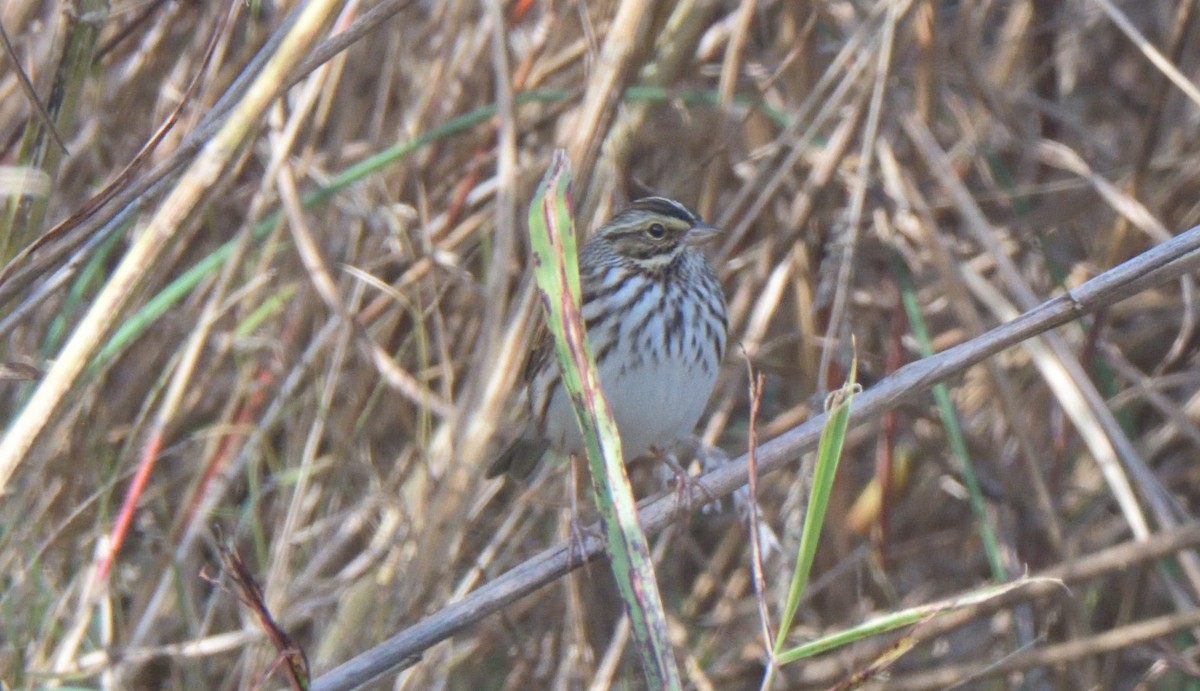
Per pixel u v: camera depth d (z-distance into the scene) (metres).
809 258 12.38
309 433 11.73
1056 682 12.33
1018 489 12.98
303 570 11.71
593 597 12.52
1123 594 12.96
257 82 7.13
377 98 13.15
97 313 7.08
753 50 13.16
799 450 7.79
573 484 9.51
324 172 12.43
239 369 11.87
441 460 11.20
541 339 10.55
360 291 11.32
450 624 7.73
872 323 12.98
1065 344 12.58
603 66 10.42
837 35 12.98
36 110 8.16
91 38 8.63
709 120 12.55
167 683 11.52
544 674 12.14
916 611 6.12
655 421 10.48
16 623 10.31
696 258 10.59
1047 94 14.10
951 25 14.51
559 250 6.02
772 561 12.10
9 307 9.64
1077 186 12.77
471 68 12.36
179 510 11.39
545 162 12.16
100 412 11.42
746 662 12.34
